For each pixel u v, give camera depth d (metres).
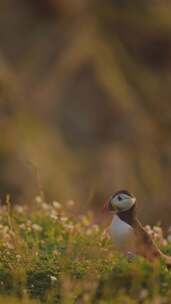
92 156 51.41
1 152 47.66
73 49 55.22
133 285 14.00
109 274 14.45
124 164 51.47
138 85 55.81
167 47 57.94
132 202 15.64
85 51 55.16
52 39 55.94
